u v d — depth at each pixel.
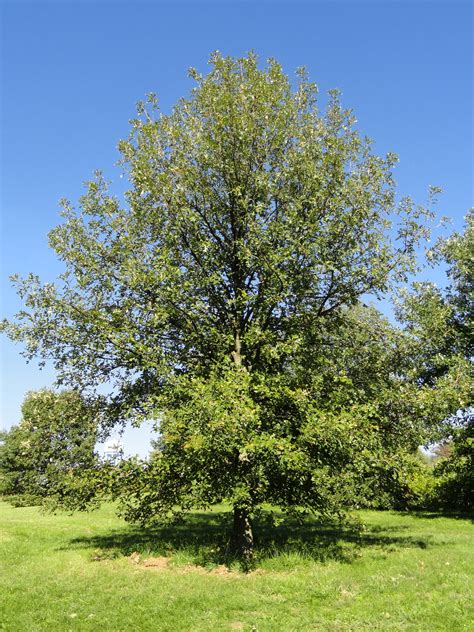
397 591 8.08
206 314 10.92
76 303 11.15
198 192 11.59
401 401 10.90
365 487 12.39
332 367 11.14
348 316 12.12
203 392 8.73
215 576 9.24
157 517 11.38
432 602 7.39
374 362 11.43
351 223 10.78
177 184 11.21
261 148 11.56
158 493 10.38
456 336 18.41
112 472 10.27
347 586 8.38
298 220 10.46
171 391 9.67
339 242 11.05
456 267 23.09
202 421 8.38
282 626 6.58
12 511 25.86
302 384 10.41
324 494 10.96
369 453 9.99
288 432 9.87
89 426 11.46
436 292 17.06
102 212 11.59
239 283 11.46
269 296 10.48
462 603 7.25
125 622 6.83
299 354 10.88
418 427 11.12
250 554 10.53
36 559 11.12
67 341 10.81
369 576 8.95
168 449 9.74
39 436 12.12
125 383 11.69
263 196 11.16
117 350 10.44
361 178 11.19
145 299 11.03
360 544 12.72
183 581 8.83
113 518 20.03
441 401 10.82
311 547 11.70
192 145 11.62
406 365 11.54
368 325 11.66
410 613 6.92
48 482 11.21
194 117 12.10
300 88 12.34
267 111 11.51
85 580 9.02
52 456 11.51
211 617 7.00
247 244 10.88
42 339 11.00
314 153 11.44
